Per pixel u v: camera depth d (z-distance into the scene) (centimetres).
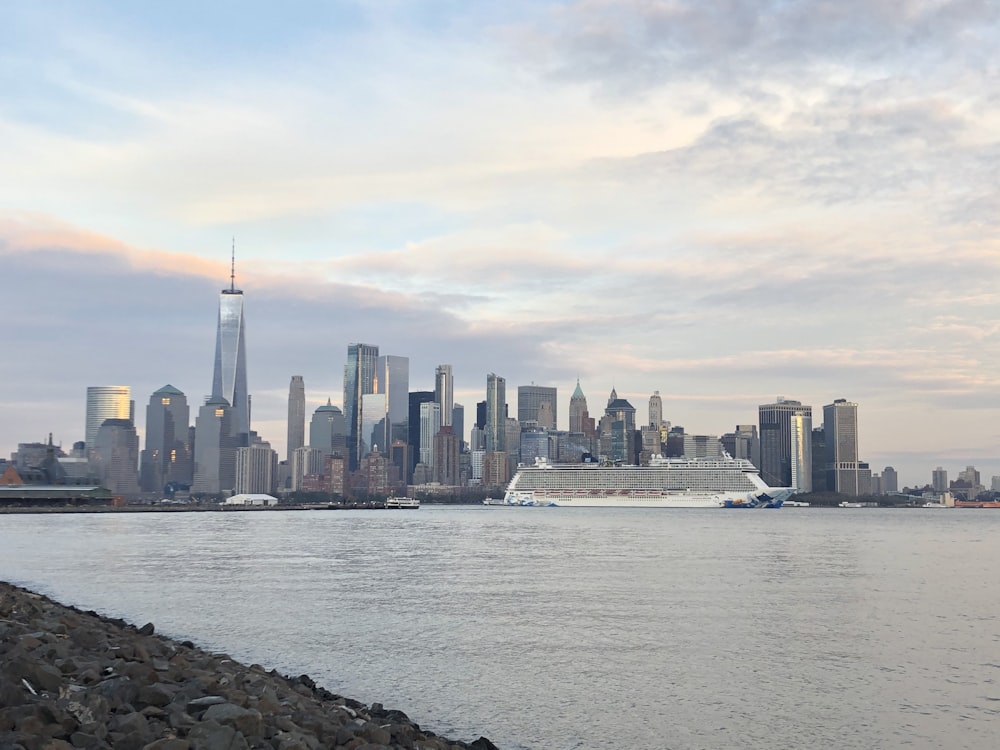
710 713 3878
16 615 4475
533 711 3884
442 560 12331
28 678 2508
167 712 2459
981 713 3919
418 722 3681
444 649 5284
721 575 10069
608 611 6944
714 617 6650
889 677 4600
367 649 5284
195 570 10650
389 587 8706
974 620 6575
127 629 5081
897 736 3569
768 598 7862
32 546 15350
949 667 4856
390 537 19100
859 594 8250
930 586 9119
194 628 6069
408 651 5222
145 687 2598
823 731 3631
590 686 4353
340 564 11619
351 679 4475
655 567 11119
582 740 3475
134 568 10931
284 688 3381
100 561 12038
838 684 4438
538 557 12925
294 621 6400
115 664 3133
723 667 4816
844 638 5756
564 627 6147
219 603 7419
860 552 14712
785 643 5559
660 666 4828
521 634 5847
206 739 2164
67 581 9288
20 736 1964
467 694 4178
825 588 8750
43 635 3619
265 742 2300
